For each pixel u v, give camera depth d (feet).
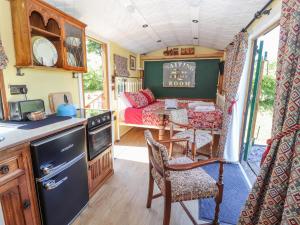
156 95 17.15
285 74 3.40
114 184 7.24
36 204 4.15
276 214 3.49
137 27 9.96
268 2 6.14
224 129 9.00
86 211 5.78
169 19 9.28
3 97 5.21
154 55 16.56
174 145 10.98
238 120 8.87
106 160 7.41
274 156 3.69
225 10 7.52
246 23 8.25
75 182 5.22
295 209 3.02
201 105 12.01
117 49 12.21
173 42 14.60
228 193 6.64
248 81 8.70
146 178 7.68
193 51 15.48
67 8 6.79
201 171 5.27
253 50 8.40
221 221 5.39
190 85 16.22
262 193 3.91
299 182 3.01
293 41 3.24
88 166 6.15
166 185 4.27
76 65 6.89
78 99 8.35
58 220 4.63
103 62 10.99
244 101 8.89
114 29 9.54
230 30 9.64
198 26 10.18
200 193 4.50
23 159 3.79
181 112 9.62
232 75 8.70
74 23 6.56
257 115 9.36
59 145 4.54
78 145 5.30
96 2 6.69
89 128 6.06
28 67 5.36
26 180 3.88
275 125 3.70
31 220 4.05
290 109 3.24
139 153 10.17
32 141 3.97
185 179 4.78
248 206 4.04
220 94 13.82
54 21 5.94
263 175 3.82
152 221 5.39
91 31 9.23
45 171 4.10
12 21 5.05
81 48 7.11
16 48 5.17
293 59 3.29
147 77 17.07
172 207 5.98
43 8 5.33
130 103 11.97
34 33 5.60
